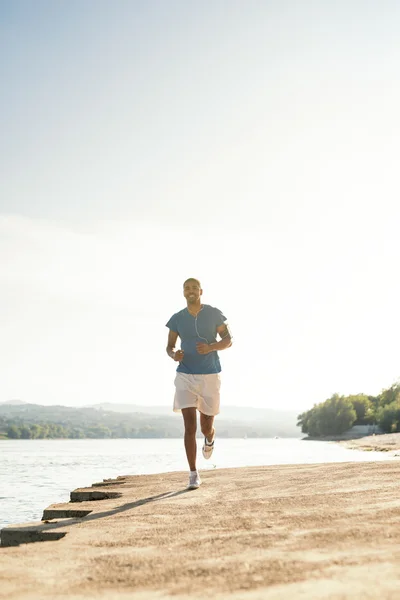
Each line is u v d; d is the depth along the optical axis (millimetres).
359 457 34344
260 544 2564
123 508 4309
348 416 144750
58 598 1931
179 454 54719
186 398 5617
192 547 2611
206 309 5727
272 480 5523
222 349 5566
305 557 2268
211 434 5941
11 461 37500
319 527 2828
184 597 1877
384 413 121750
